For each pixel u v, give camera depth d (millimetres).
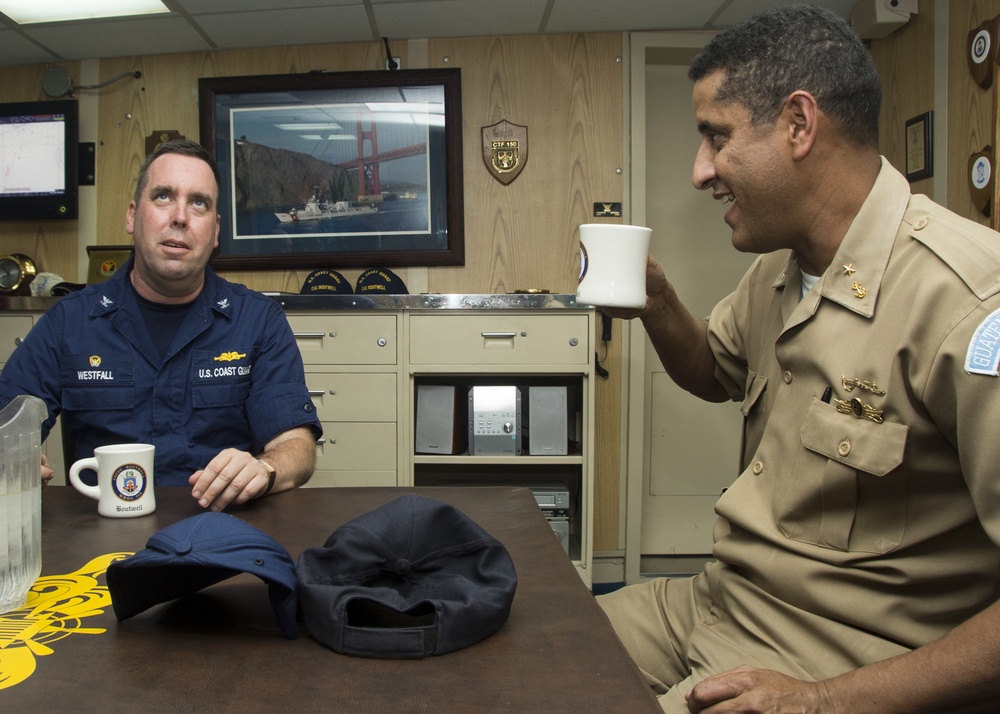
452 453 2566
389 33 2863
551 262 2955
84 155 3016
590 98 2926
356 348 2510
